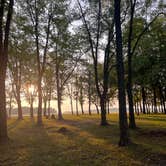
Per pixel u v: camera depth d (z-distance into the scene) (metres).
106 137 17.95
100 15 27.08
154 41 31.61
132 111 22.23
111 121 33.78
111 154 11.85
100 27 27.62
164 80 41.56
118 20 14.25
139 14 23.23
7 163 10.70
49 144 15.43
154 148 12.73
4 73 16.28
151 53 34.56
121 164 9.93
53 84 55.22
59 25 29.48
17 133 21.70
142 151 12.13
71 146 14.49
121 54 14.18
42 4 28.11
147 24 23.45
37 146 14.78
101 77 53.12
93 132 21.39
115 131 21.33
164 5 22.34
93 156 11.59
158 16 23.48
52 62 41.16
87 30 27.94
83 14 27.86
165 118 37.50
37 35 29.00
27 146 14.80
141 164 9.80
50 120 40.44
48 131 23.23
